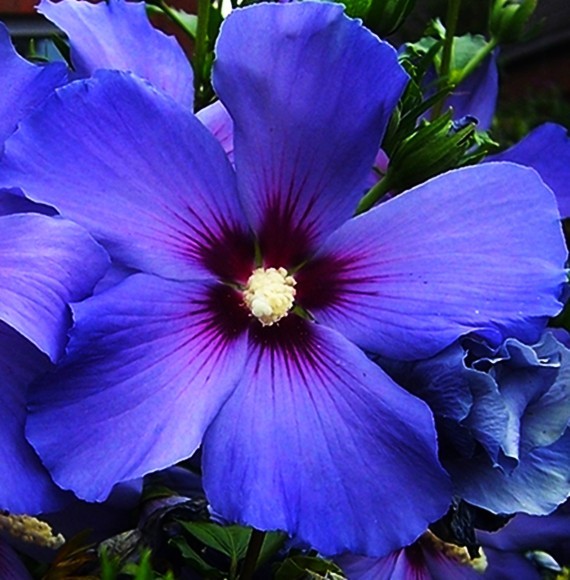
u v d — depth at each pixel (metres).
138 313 0.21
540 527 0.29
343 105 0.22
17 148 0.20
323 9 0.22
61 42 0.30
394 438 0.21
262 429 0.21
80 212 0.21
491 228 0.22
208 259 0.23
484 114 0.34
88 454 0.20
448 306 0.22
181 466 0.25
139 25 0.26
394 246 0.23
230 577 0.24
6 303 0.19
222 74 0.22
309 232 0.23
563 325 0.30
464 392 0.21
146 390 0.21
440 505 0.21
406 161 0.26
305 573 0.24
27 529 0.24
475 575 0.29
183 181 0.22
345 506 0.21
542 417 0.23
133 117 0.21
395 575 0.27
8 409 0.20
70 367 0.20
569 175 0.31
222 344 0.22
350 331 0.23
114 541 0.24
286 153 0.23
